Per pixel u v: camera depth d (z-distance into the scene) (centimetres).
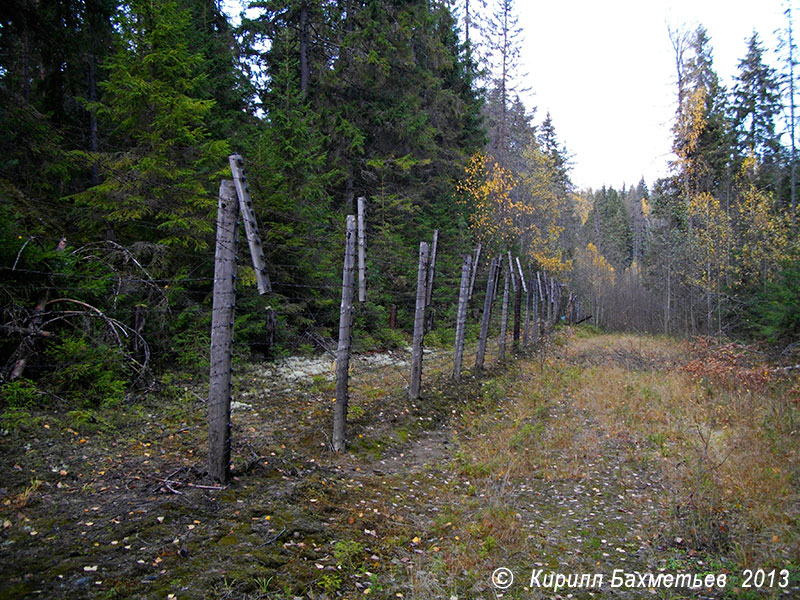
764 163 2873
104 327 809
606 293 4672
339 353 718
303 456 665
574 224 5272
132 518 438
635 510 608
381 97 1962
